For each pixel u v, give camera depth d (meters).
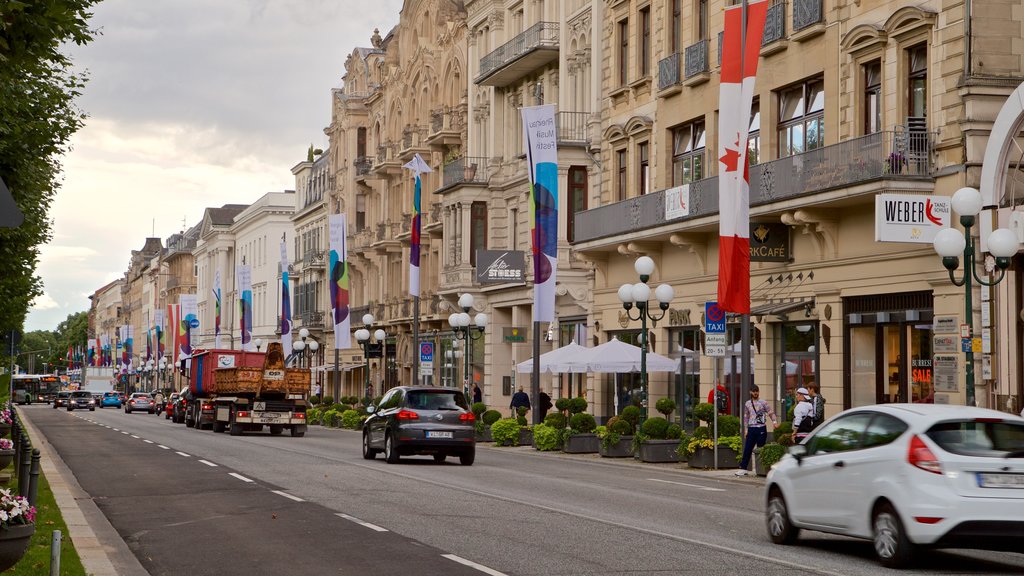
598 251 46.50
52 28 13.27
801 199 32.41
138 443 40.16
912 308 30.27
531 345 55.03
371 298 83.81
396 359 75.44
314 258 99.31
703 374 40.19
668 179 42.72
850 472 13.69
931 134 29.33
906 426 13.12
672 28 42.75
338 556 13.69
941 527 12.46
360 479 24.80
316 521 17.12
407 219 72.50
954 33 28.61
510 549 14.19
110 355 180.88
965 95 28.08
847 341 32.75
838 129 32.97
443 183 62.16
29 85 20.55
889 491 12.96
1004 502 12.46
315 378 99.00
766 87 36.56
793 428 27.50
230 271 137.38
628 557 13.55
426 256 69.69
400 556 13.62
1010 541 12.52
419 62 71.75
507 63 53.81
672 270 42.47
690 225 38.38
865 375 32.09
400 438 29.83
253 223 124.31
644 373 33.34
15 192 22.00
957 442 12.76
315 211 103.19
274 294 116.56
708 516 18.23
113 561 13.51
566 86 51.12
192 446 38.22
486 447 41.44
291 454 33.78
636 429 35.16
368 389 58.31
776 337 36.28
